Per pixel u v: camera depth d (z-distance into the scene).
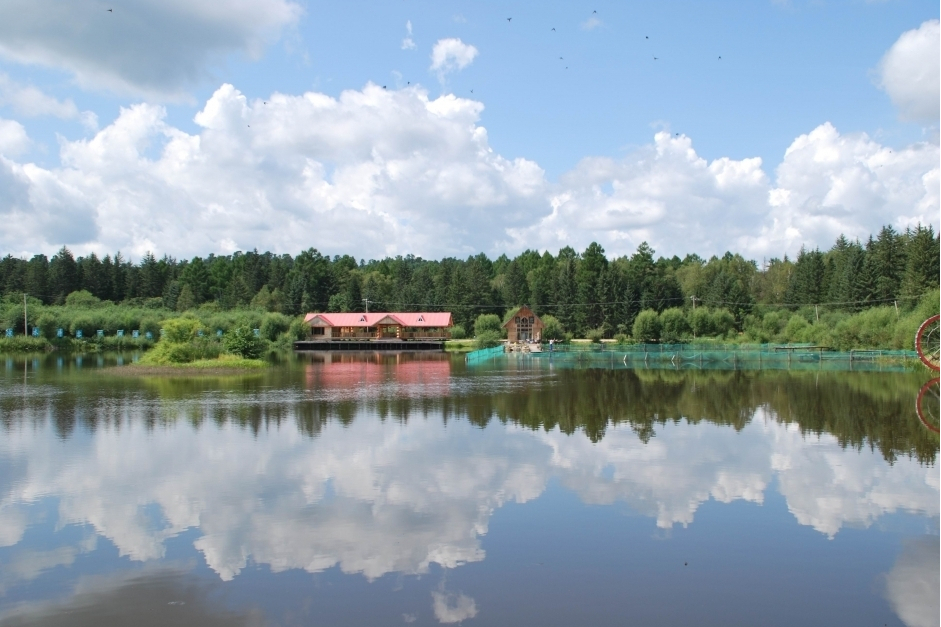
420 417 30.80
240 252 189.75
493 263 192.00
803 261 122.44
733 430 27.75
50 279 130.62
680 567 13.80
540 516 16.75
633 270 120.62
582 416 31.30
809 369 59.78
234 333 66.50
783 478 20.20
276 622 11.54
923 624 11.55
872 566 13.91
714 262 141.12
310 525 16.08
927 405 34.72
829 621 11.66
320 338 109.44
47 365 62.81
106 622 11.58
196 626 11.43
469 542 15.05
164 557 14.24
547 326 102.31
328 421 29.59
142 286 147.50
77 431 27.02
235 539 15.19
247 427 28.00
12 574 13.41
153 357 61.12
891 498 18.30
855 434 26.89
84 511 17.03
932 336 59.28
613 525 16.16
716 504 17.77
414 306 130.88
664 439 25.80
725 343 86.75
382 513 16.92
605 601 12.32
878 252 99.50
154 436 26.00
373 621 11.56
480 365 67.50
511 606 12.12
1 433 26.56
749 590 12.81
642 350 77.00
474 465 21.56
